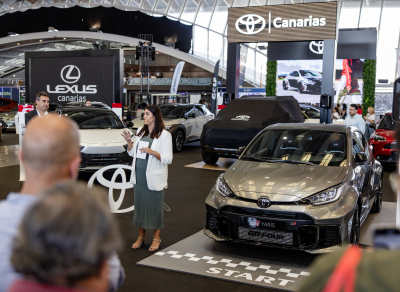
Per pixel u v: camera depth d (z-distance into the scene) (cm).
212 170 1032
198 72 4653
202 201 719
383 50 2872
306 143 548
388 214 655
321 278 95
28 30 4156
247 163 527
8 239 127
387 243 99
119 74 1591
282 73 2333
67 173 141
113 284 139
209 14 3694
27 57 1722
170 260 444
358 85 2352
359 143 579
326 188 443
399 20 2912
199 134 1473
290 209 427
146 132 468
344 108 1673
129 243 500
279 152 543
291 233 427
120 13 3834
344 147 531
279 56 2250
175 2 3816
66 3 4097
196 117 1467
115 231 104
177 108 1452
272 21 1355
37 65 1714
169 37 3747
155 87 3944
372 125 1122
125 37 3831
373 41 2291
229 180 481
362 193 518
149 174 457
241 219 445
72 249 95
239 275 406
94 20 3900
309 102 2311
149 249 473
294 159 523
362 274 89
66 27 4006
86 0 4053
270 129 596
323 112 1295
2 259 125
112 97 1611
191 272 411
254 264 435
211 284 386
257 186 456
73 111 988
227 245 494
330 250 415
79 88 1661
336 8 1261
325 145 538
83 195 102
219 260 445
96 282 101
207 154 1087
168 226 573
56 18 4028
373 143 1073
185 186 841
